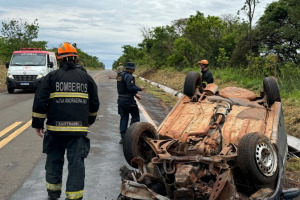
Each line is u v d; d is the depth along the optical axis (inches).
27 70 761.0
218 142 189.6
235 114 219.0
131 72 314.2
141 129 192.1
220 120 206.7
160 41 1652.3
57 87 180.2
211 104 237.8
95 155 282.8
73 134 179.6
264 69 706.8
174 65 1354.6
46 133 185.3
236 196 153.5
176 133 203.0
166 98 670.5
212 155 180.7
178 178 156.3
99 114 478.6
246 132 198.1
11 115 466.6
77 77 183.6
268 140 171.6
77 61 193.6
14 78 756.6
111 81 1277.1
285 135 234.1
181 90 773.3
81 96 183.0
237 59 1026.1
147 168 181.3
